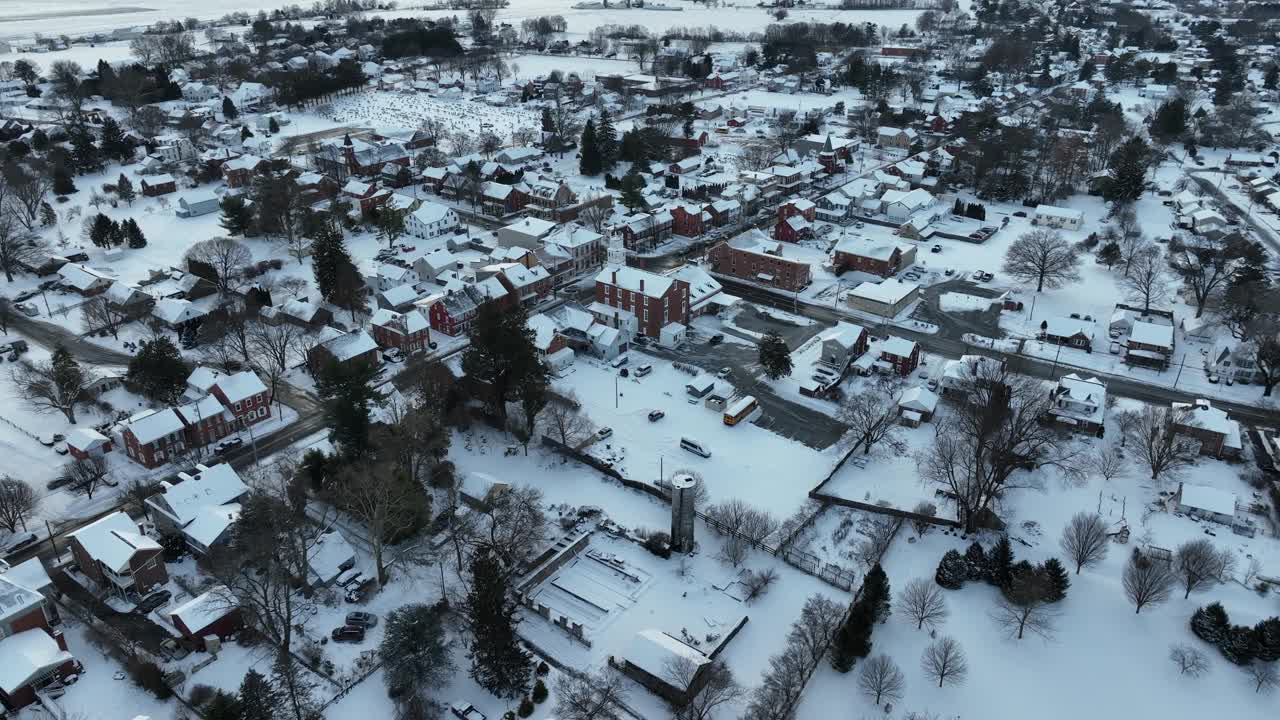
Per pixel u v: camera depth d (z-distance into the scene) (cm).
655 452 11056
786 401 12331
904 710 7425
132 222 18050
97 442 10694
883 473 10656
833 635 7988
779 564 9094
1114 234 18138
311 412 12050
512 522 9094
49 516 9738
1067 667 7894
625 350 13850
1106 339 14225
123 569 8238
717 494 10169
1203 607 8481
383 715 7225
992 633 8262
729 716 7281
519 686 7425
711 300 15175
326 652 7831
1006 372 12294
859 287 15688
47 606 8162
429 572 8938
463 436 11419
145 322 14488
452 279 14975
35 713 7175
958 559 8800
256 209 18888
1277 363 12194
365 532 9481
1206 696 7606
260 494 9481
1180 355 13625
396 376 12988
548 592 8769
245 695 6556
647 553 9262
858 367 12962
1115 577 8919
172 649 7794
